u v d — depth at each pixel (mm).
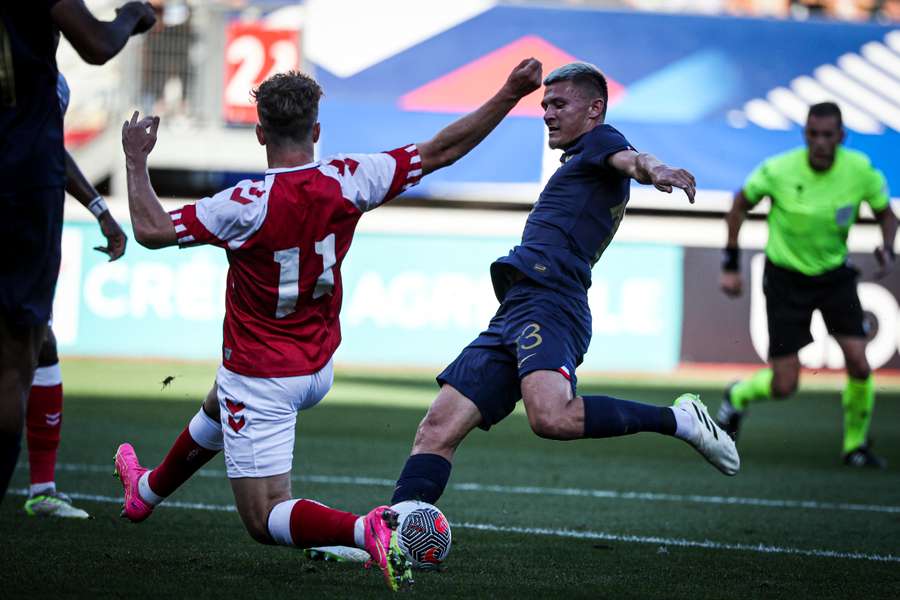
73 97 66125
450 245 57688
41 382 19000
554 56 65250
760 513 22516
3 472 13258
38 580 14172
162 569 15188
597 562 16828
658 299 57250
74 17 13062
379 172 13906
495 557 16938
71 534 17625
